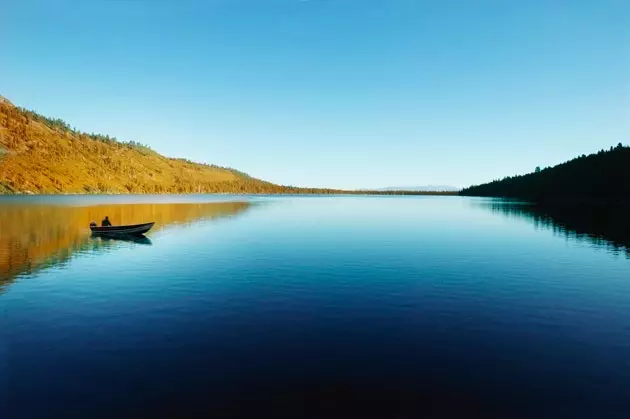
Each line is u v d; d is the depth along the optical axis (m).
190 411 10.96
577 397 11.79
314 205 150.88
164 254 36.59
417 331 17.09
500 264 32.53
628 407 11.25
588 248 41.62
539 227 63.81
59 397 11.69
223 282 25.83
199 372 13.16
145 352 14.75
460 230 58.72
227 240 46.25
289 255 36.25
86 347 15.24
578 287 25.19
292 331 16.97
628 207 132.00
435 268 30.73
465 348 15.28
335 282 25.95
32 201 163.50
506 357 14.50
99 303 21.06
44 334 16.61
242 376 12.89
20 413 10.91
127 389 12.10
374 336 16.45
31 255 35.84
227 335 16.45
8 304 20.89
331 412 10.95
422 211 109.44
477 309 20.39
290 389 12.11
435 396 11.77
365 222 71.88
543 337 16.55
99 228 50.50
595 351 15.14
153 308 20.19
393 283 25.81
